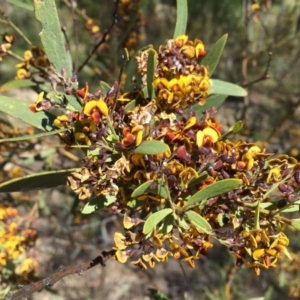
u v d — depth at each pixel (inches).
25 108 6.9
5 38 9.8
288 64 19.0
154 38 19.6
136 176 6.4
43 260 18.1
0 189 6.5
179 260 7.8
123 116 6.6
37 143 12.6
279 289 18.2
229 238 6.5
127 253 6.6
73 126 6.5
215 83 8.5
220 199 6.7
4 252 10.7
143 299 19.7
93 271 19.7
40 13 7.3
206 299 19.1
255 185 6.6
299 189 6.6
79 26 18.1
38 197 13.7
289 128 17.3
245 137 14.4
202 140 6.4
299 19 14.0
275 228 6.6
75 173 6.3
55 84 6.8
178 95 7.1
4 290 10.6
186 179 6.4
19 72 9.4
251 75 18.3
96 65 13.5
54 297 16.0
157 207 7.9
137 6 11.9
